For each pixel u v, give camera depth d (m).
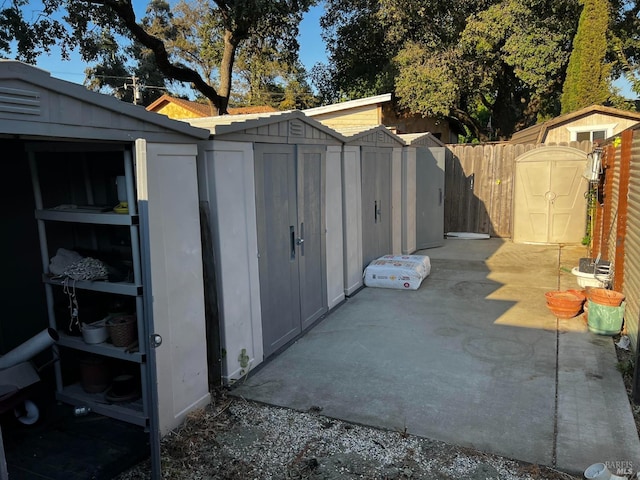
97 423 3.25
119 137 2.63
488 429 3.07
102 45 15.20
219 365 3.69
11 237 3.62
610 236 5.98
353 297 6.21
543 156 9.22
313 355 4.38
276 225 4.44
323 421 3.24
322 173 5.37
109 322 3.13
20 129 2.07
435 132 22.11
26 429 3.18
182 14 23.97
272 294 4.39
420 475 2.65
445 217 10.98
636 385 3.33
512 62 16.83
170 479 2.65
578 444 2.88
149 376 2.48
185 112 24.23
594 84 15.99
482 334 4.75
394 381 3.80
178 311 3.19
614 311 4.52
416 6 17.69
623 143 4.86
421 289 6.46
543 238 9.47
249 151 3.97
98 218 2.99
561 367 3.96
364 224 6.75
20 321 3.71
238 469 2.73
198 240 3.36
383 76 19.03
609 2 16.67
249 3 13.03
